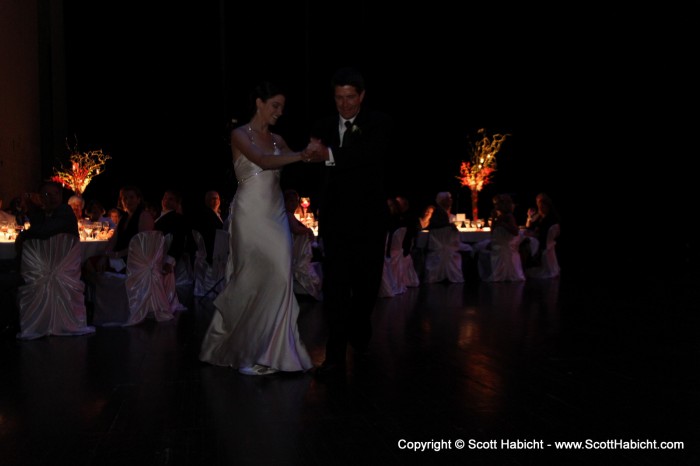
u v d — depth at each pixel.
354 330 4.18
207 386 3.59
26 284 5.08
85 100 12.99
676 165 12.12
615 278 9.23
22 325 5.04
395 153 13.80
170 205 6.68
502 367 4.02
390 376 3.79
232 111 13.88
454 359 4.23
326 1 14.00
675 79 11.80
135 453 2.63
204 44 13.52
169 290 6.43
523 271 9.52
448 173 13.80
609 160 12.52
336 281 3.86
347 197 3.85
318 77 14.14
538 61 12.84
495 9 13.12
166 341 4.90
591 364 4.10
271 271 3.83
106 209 13.14
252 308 3.88
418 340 4.85
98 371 3.96
